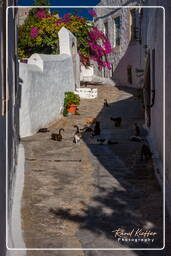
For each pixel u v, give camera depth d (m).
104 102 18.78
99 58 23.86
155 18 10.70
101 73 28.30
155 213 6.37
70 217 6.23
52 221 6.06
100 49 23.45
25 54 21.77
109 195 7.27
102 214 6.37
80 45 22.84
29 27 21.22
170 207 6.50
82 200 7.00
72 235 5.59
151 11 12.02
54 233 5.63
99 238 5.51
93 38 23.06
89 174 8.59
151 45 11.94
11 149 7.03
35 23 21.12
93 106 18.12
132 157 10.03
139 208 6.60
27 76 12.47
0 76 4.32
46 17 21.06
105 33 27.38
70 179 8.24
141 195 7.23
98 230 5.77
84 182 8.04
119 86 24.75
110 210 6.55
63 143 11.66
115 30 25.86
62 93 16.23
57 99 15.52
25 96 12.42
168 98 7.89
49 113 14.57
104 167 9.14
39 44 20.80
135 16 22.52
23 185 7.74
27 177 8.30
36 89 13.27
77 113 16.41
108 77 26.95
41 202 6.86
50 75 14.71
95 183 7.96
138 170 8.87
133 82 23.17
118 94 21.27
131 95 20.69
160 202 6.84
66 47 18.33
